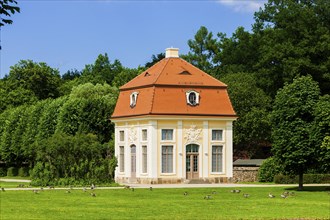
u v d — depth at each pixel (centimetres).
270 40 12312
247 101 10956
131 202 5588
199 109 9050
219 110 9138
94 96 12394
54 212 4697
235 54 13762
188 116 8950
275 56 11712
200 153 9050
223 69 13800
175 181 8919
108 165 8362
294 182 8712
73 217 4381
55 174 8169
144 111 8956
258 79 12294
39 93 15875
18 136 12156
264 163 9319
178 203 5500
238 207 5156
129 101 9475
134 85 9450
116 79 15688
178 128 8956
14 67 15875
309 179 8775
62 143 8169
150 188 7325
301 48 11631
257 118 10750
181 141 8969
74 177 8175
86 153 8262
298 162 7338
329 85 11594
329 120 7181
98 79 17275
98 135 10812
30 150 11281
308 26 11969
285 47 11631
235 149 11281
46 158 8206
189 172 9019
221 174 9131
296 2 12850
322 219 4384
